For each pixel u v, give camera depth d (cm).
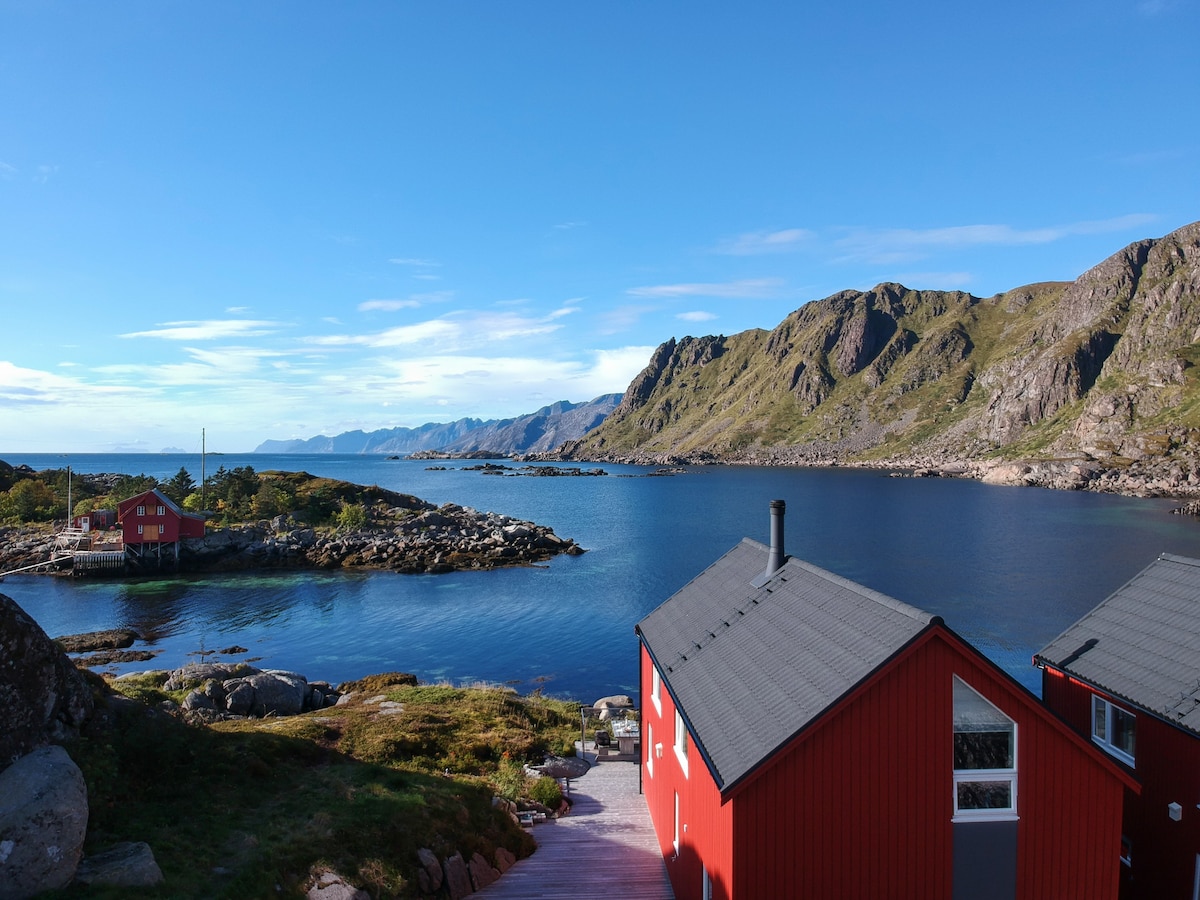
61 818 1182
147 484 10369
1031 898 1293
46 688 1539
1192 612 1712
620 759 2662
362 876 1420
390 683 3872
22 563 7794
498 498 16800
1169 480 15838
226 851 1416
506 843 1805
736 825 1241
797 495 16475
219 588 6975
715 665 1692
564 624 5659
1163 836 1537
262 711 2952
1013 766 1290
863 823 1262
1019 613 5694
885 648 1285
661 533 10738
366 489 11150
